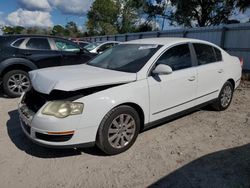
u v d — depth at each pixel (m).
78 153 3.78
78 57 7.67
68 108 3.29
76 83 3.43
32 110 3.62
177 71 4.41
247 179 3.14
